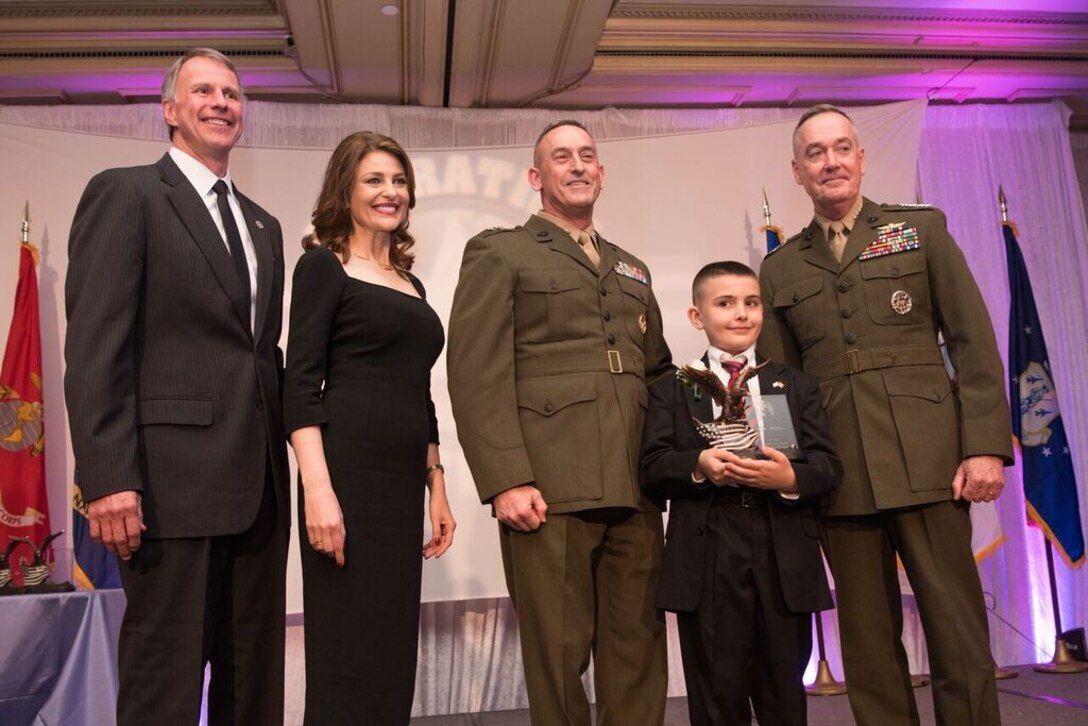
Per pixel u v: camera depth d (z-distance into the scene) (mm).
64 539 4172
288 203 4414
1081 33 4695
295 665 4191
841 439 2246
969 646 2107
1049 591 4805
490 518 4293
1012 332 4691
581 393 2107
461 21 4148
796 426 2133
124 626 1661
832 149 2354
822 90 5039
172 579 1656
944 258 2281
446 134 4891
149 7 4219
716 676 1994
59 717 2586
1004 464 2170
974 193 5133
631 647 2098
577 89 4887
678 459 2031
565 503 2045
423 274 4426
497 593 4238
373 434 1841
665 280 4520
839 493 2232
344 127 4809
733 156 4648
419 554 1889
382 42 4293
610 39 4539
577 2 4047
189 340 1758
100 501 1574
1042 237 5141
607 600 2154
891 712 2211
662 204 4586
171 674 1622
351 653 1759
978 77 4992
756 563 2014
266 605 1812
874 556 2266
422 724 4051
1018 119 5246
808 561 2025
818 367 2326
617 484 2062
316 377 1822
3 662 2549
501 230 2289
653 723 2055
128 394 1660
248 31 4348
